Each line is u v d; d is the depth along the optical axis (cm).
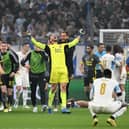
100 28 6325
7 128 2656
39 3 6844
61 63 3516
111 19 6469
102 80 2691
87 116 3381
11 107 4016
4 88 3784
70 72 3562
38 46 3534
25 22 6606
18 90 4247
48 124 2872
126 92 4491
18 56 4153
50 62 3519
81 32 3638
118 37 5059
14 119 3181
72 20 6562
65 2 6794
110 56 4156
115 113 2709
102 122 2969
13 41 5641
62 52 3522
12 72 3766
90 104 2698
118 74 4262
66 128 2653
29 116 3394
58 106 4147
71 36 6162
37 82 3716
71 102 2917
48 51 3528
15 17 6712
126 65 4419
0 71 3725
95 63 4300
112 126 2738
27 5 6844
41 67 3691
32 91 3747
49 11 6738
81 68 4416
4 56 3722
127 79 4506
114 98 2753
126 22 6538
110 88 2669
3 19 6662
